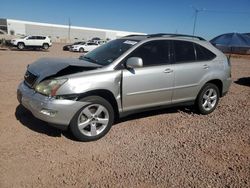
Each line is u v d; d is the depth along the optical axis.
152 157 4.52
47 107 4.61
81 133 4.87
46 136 5.07
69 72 4.89
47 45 36.94
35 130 5.29
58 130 5.33
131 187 3.71
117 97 5.20
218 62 6.74
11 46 35.81
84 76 4.82
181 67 6.02
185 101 6.33
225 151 4.87
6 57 20.28
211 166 4.33
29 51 31.75
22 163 4.14
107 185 3.72
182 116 6.61
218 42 19.80
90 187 3.67
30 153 4.45
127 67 5.23
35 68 5.33
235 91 10.01
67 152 4.55
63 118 4.66
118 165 4.23
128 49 5.43
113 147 4.81
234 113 7.08
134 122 6.03
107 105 5.06
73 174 3.94
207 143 5.16
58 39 78.38
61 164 4.18
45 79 4.83
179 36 6.33
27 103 5.01
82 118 4.87
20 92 5.31
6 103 6.83
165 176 3.99
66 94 4.64
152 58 5.66
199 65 6.34
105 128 5.12
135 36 6.21
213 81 6.80
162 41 5.91
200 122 6.27
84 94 4.81
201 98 6.57
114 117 5.40
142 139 5.19
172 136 5.40
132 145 4.92
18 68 13.27
